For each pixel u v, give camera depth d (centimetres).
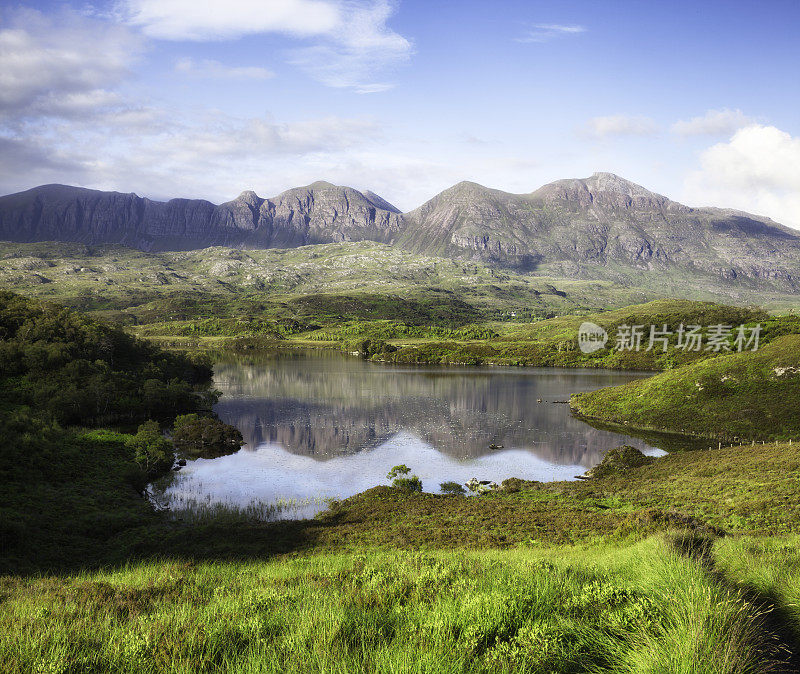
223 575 1825
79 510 4638
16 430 6462
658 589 884
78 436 7381
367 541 3872
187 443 8938
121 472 6325
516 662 641
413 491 6091
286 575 1592
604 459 7656
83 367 11338
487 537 3800
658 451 8688
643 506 4775
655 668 602
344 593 1070
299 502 5925
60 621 928
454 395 14950
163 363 15475
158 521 4747
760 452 6750
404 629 761
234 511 5362
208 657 703
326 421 11181
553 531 3888
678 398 11350
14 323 13638
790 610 894
